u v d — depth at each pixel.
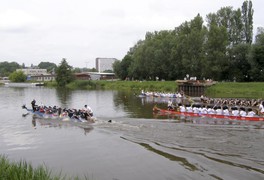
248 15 103.31
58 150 24.05
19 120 38.78
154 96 76.62
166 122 33.50
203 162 19.55
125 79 158.75
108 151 23.20
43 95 83.94
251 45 93.19
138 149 23.19
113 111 46.47
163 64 110.94
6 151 24.16
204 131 28.17
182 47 100.69
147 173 18.41
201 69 95.88
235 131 28.06
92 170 19.38
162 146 23.42
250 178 16.83
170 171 18.47
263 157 20.14
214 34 89.31
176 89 89.69
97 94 85.44
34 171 14.51
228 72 98.56
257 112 39.50
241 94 76.50
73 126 33.19
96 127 31.73
